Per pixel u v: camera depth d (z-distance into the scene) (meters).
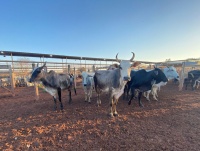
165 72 8.96
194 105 6.06
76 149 3.02
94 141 3.32
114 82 4.82
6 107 6.53
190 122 4.26
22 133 3.79
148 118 4.67
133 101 6.97
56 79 5.60
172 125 4.08
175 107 5.81
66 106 6.36
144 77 5.81
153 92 7.19
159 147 3.00
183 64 9.95
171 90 10.06
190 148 2.94
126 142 3.23
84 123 4.37
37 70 5.27
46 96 8.80
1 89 12.62
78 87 12.52
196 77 9.60
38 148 3.09
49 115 5.19
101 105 6.38
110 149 2.99
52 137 3.55
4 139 3.48
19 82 14.89
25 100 7.90
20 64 14.34
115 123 4.32
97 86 5.83
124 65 4.54
